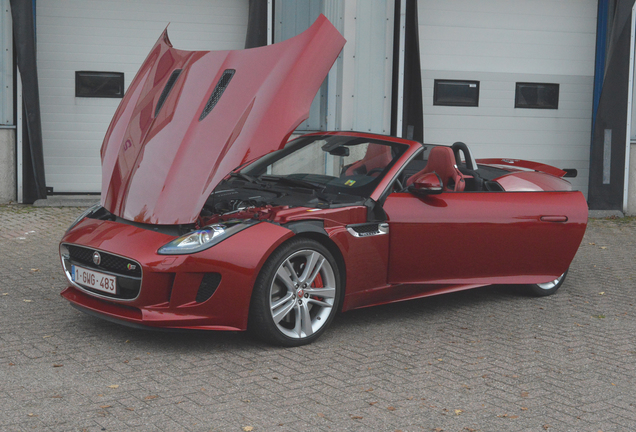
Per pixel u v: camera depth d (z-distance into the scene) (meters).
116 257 3.92
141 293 3.75
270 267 3.89
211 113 4.33
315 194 4.52
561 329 4.70
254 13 9.84
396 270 4.59
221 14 10.26
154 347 3.94
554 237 5.22
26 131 9.48
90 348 3.87
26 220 8.34
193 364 3.69
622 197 10.92
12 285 5.23
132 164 4.38
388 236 4.50
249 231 3.88
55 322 4.33
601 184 10.91
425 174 4.64
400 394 3.38
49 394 3.18
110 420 2.93
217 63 4.56
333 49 4.46
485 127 11.01
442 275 4.82
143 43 10.07
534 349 4.22
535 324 4.80
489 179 5.42
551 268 5.33
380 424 3.02
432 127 10.88
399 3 9.95
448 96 10.88
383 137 5.07
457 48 10.78
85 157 10.08
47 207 9.44
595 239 8.77
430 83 10.79
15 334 4.06
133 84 4.97
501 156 11.10
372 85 10.12
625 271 6.81
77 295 4.24
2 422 2.86
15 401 3.08
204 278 3.81
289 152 5.18
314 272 4.14
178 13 10.14
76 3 9.78
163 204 4.05
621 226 9.94
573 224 5.30
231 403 3.18
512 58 10.95
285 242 3.96
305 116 4.27
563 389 3.56
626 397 3.48
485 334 4.51
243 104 4.28
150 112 4.58
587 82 11.16
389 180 4.58
